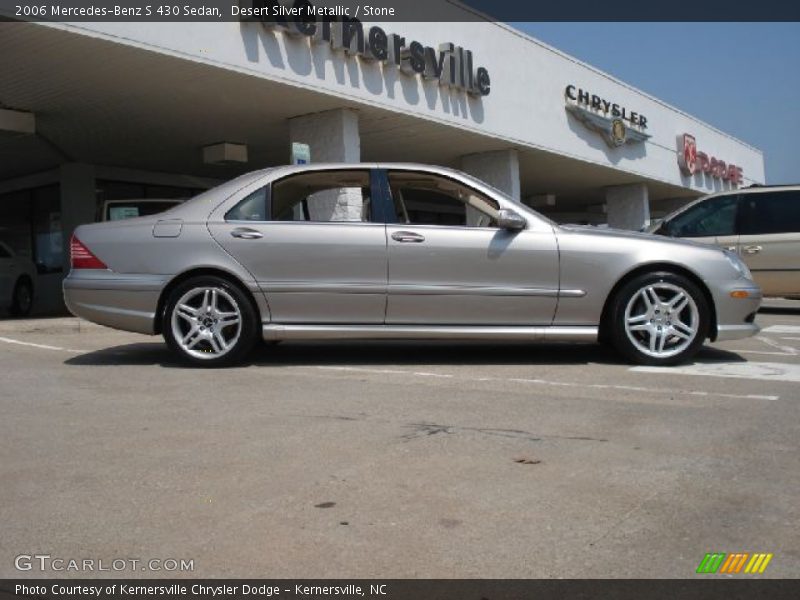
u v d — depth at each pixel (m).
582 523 3.08
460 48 14.84
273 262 6.27
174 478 3.61
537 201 25.97
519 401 5.05
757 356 6.90
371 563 2.77
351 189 6.51
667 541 2.92
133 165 17.33
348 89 12.45
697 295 6.30
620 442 4.12
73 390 5.51
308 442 4.14
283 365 6.49
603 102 20.38
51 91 11.45
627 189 24.66
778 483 3.51
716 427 4.41
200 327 6.36
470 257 6.25
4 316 15.17
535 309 6.30
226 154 15.30
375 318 6.32
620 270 6.26
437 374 6.02
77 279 6.52
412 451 3.97
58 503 3.33
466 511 3.21
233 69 10.61
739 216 11.31
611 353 7.02
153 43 9.64
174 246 6.34
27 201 18.25
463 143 16.58
